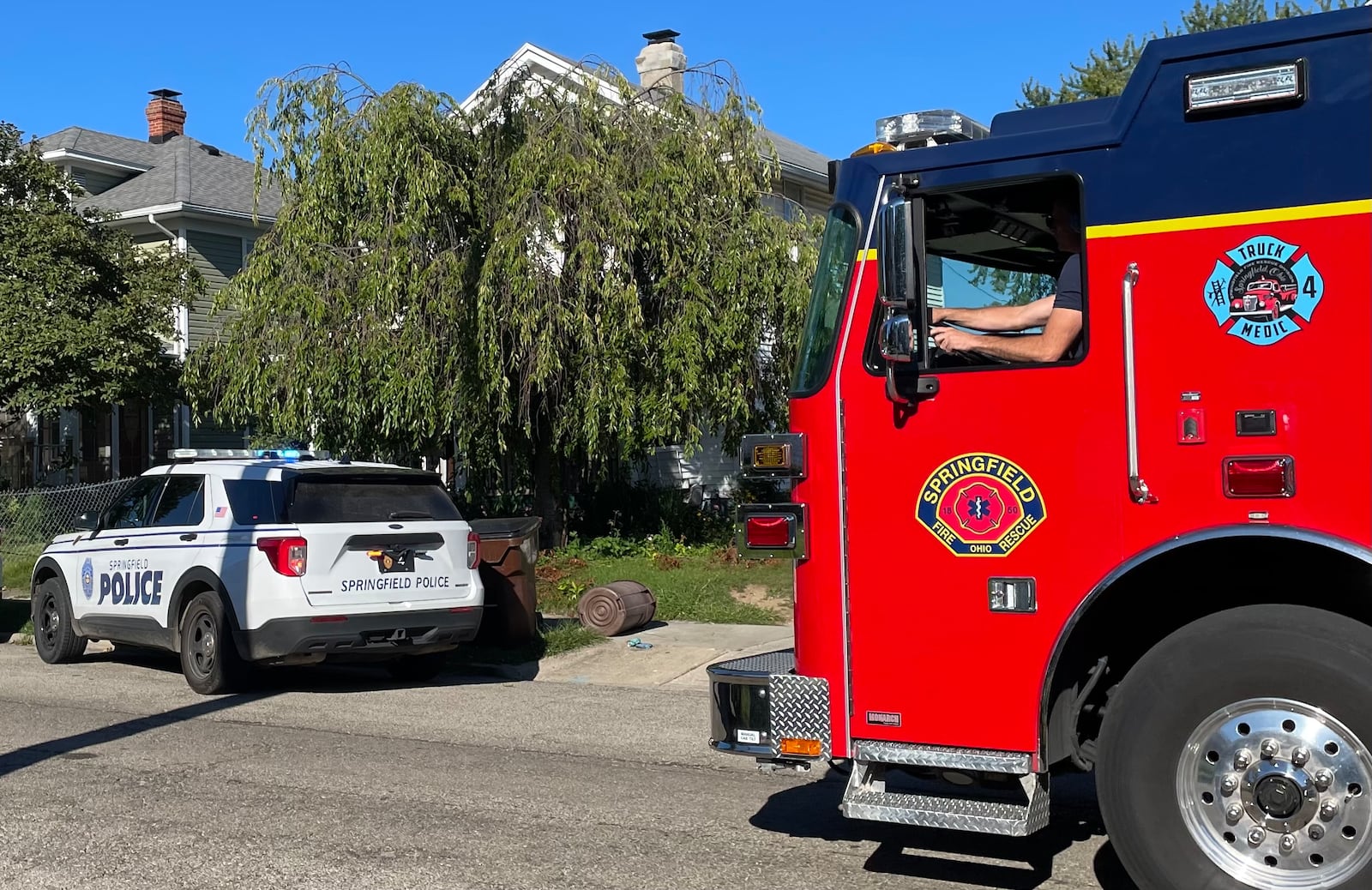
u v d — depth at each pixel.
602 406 15.59
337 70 15.96
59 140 28.94
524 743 8.00
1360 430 4.20
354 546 9.58
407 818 6.21
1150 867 4.46
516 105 16.72
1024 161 4.77
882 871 5.35
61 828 6.04
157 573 10.36
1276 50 4.39
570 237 15.58
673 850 5.67
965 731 4.80
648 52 26.41
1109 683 5.09
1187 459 4.45
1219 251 4.44
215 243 27.05
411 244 15.45
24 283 19.91
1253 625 4.34
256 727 8.54
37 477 26.06
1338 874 4.22
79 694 9.92
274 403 15.97
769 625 12.98
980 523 4.79
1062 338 4.68
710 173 16.17
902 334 4.55
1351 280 4.24
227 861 5.53
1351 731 4.19
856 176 5.11
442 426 15.88
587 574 15.59
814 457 5.12
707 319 15.64
